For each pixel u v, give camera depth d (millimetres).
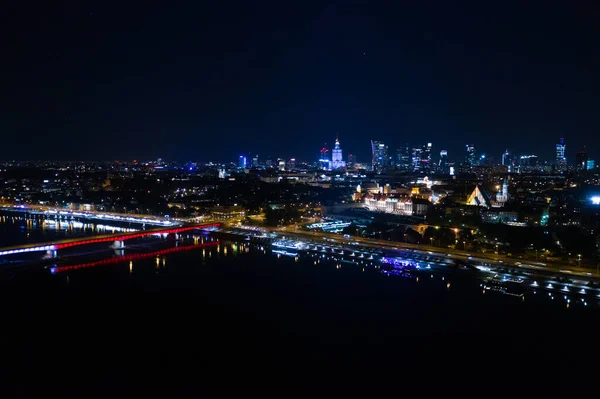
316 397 191875
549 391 193000
